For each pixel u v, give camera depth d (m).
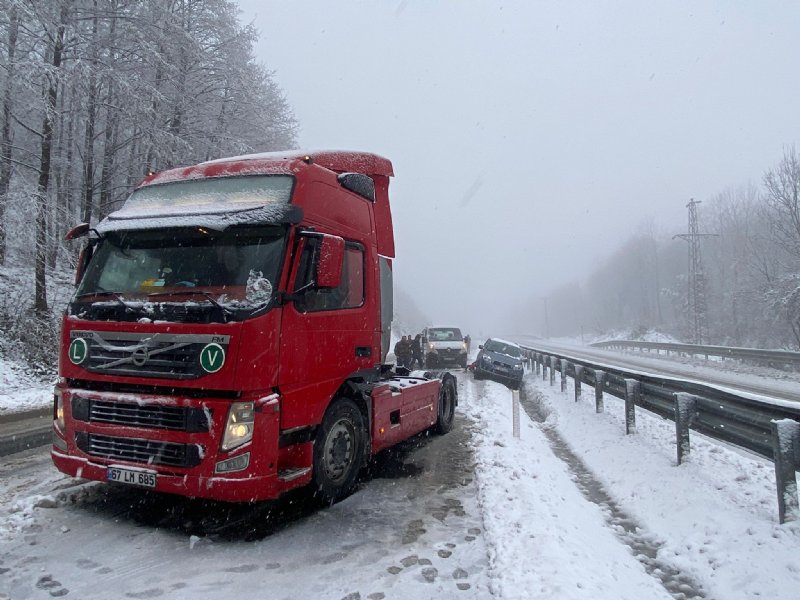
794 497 4.76
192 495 4.34
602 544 4.78
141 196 5.64
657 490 6.04
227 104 21.72
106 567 4.07
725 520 4.97
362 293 6.16
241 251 4.79
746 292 38.31
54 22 15.20
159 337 4.49
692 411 6.66
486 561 4.35
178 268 4.89
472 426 10.12
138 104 16.62
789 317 28.92
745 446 5.58
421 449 8.29
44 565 4.06
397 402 7.02
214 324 4.36
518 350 20.20
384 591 3.84
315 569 4.15
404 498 5.91
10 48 15.12
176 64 19.14
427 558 4.39
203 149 20.55
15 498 5.41
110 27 17.17
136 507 5.27
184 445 4.35
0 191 16.17
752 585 3.98
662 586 4.18
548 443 9.11
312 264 4.90
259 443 4.35
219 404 4.30
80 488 5.63
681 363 25.56
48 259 16.12
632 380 8.69
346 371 5.66
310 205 5.29
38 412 10.83
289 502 5.61
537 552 4.23
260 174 5.35
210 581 3.91
